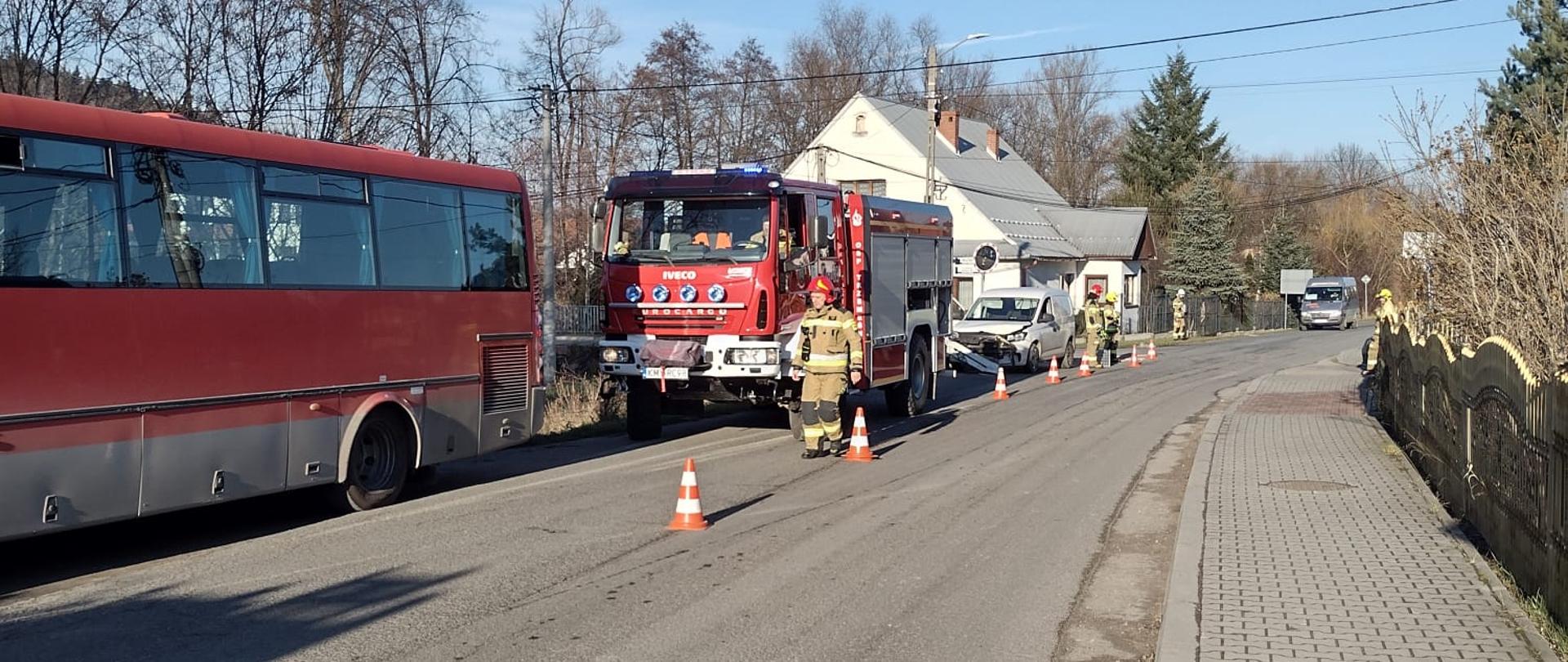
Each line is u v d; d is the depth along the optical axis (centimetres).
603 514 1057
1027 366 2919
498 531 980
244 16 2645
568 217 4859
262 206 965
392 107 3103
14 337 775
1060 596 789
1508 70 3222
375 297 1073
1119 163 8281
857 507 1105
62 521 805
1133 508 1115
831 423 1417
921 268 1912
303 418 996
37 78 2223
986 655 657
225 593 773
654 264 1514
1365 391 2267
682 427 1784
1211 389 2461
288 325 982
